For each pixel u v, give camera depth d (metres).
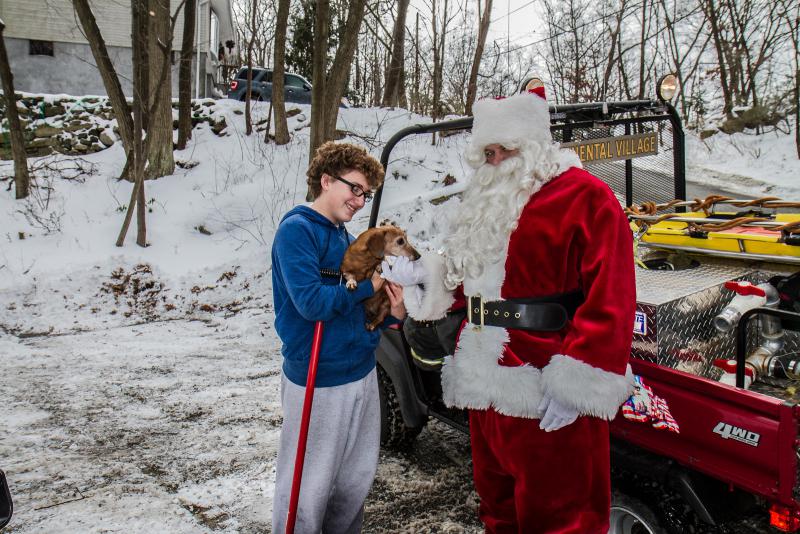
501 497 2.14
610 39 26.44
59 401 4.75
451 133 13.70
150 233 9.55
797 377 2.46
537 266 1.87
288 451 2.13
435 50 15.98
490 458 2.12
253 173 11.83
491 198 1.93
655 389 2.16
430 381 3.38
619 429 2.33
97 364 5.80
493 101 1.99
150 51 11.17
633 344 2.41
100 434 4.09
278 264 2.09
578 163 1.97
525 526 1.94
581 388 1.67
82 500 3.17
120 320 7.59
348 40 11.05
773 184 16.19
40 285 7.99
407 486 3.31
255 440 3.98
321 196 2.16
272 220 10.16
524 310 1.89
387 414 3.61
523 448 1.88
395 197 10.96
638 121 3.82
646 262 3.31
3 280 7.98
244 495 3.23
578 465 1.86
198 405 4.65
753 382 2.53
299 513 2.07
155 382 5.24
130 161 11.23
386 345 3.51
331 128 11.34
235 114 14.22
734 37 24.17
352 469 2.23
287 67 23.55
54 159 11.73
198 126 13.68
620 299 1.71
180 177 11.58
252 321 7.45
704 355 2.55
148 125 8.97
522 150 1.94
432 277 2.04
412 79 22.55
